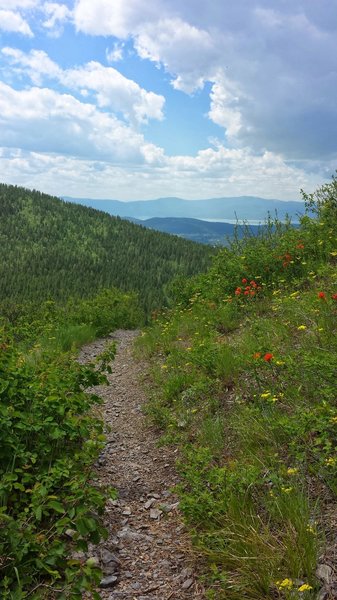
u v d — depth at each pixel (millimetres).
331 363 4316
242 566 2918
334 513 3195
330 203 10430
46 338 13523
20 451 3627
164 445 5336
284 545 3000
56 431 3949
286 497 3311
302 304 6855
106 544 3500
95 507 3318
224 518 3379
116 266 196375
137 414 6680
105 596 2926
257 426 4395
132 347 12617
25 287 153125
